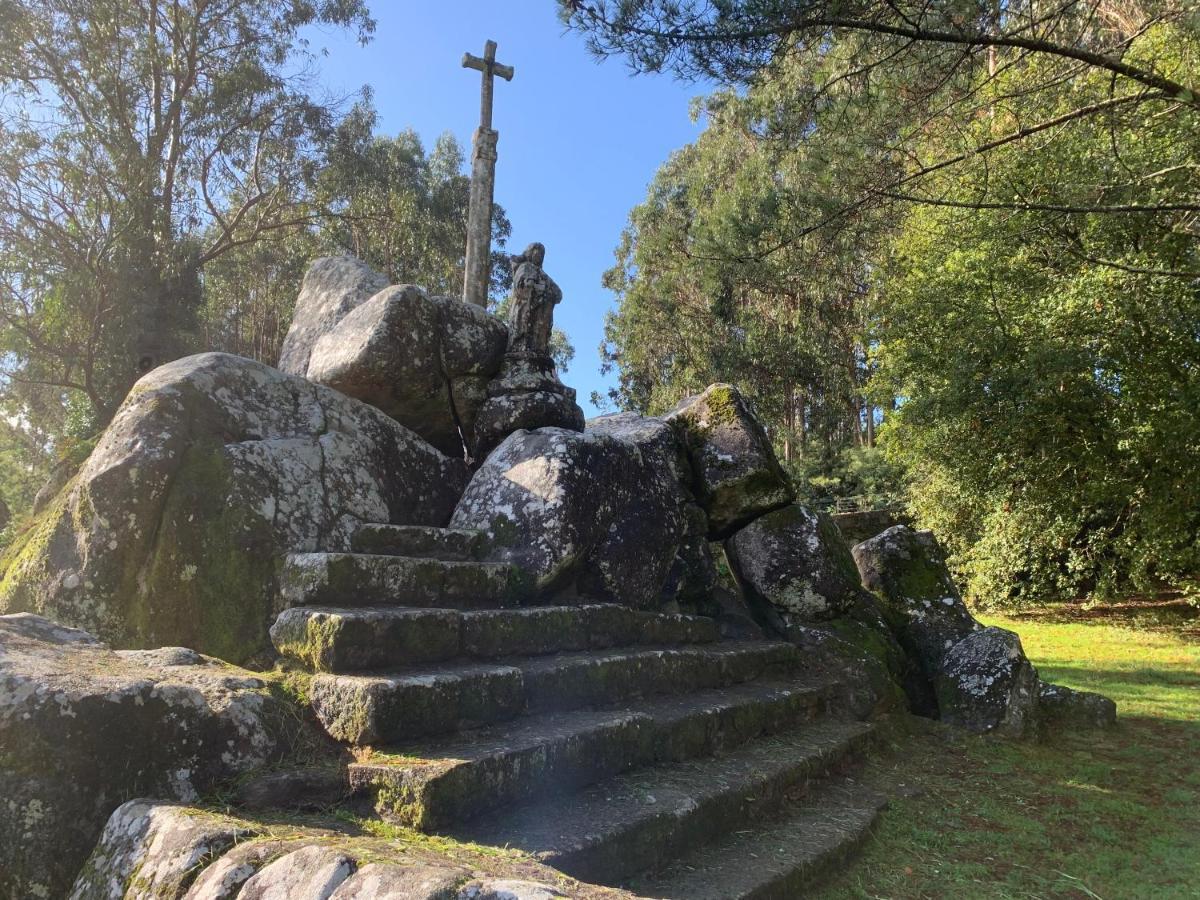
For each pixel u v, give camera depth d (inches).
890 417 545.0
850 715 217.5
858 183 276.7
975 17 220.2
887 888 129.7
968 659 240.5
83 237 561.6
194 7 672.4
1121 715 257.0
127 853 87.1
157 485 144.1
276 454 161.9
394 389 208.1
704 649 203.3
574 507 183.2
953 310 466.3
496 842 101.1
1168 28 300.4
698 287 982.4
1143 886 134.3
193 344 648.4
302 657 126.2
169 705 101.1
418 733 115.3
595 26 216.1
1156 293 392.8
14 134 522.6
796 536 251.9
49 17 576.1
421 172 1106.7
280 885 76.5
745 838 134.2
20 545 175.0
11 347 557.0
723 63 220.4
